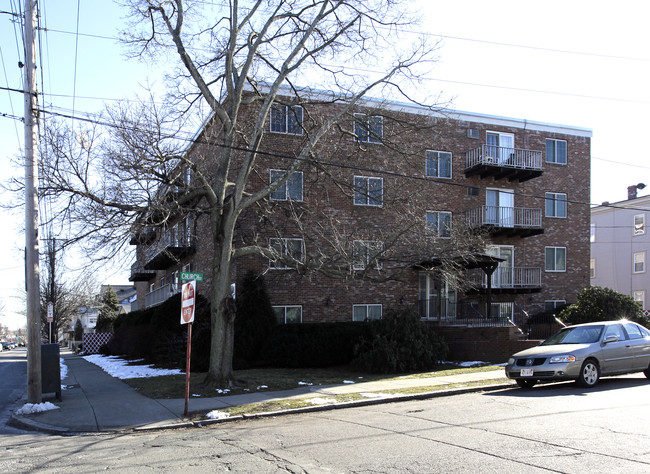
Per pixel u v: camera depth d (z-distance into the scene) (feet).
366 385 46.26
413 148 58.65
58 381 42.55
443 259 56.70
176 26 47.83
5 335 508.94
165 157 41.70
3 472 22.17
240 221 61.26
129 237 42.39
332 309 72.59
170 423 32.63
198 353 61.36
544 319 82.02
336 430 28.50
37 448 27.14
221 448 25.25
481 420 29.32
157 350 74.74
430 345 58.65
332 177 54.70
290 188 71.15
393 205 57.67
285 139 71.00
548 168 89.51
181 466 22.07
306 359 62.64
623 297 67.72
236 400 39.42
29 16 38.93
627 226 131.03
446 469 19.90
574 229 90.48
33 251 39.14
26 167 39.14
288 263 48.57
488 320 71.15
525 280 85.05
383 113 56.80
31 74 39.11
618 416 28.55
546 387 42.52
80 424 33.32
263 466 21.49
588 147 92.79
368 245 50.72
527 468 19.62
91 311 250.98
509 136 87.04
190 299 35.53
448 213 81.46
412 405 37.04
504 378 47.34
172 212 44.29
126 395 44.37
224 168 47.03
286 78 56.18
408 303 77.20
